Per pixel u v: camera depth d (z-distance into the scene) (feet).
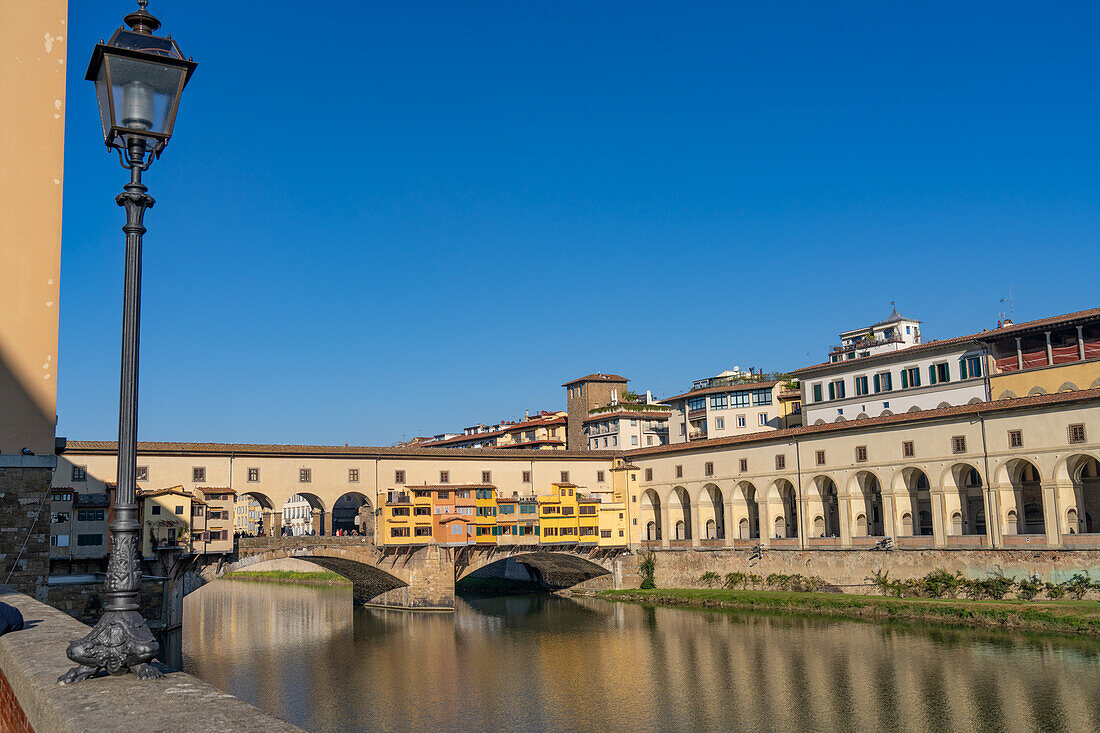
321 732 180.86
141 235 44.24
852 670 214.90
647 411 511.40
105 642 40.29
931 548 291.99
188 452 325.01
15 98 119.85
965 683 195.72
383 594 375.45
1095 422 256.93
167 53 44.68
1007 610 249.75
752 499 373.40
